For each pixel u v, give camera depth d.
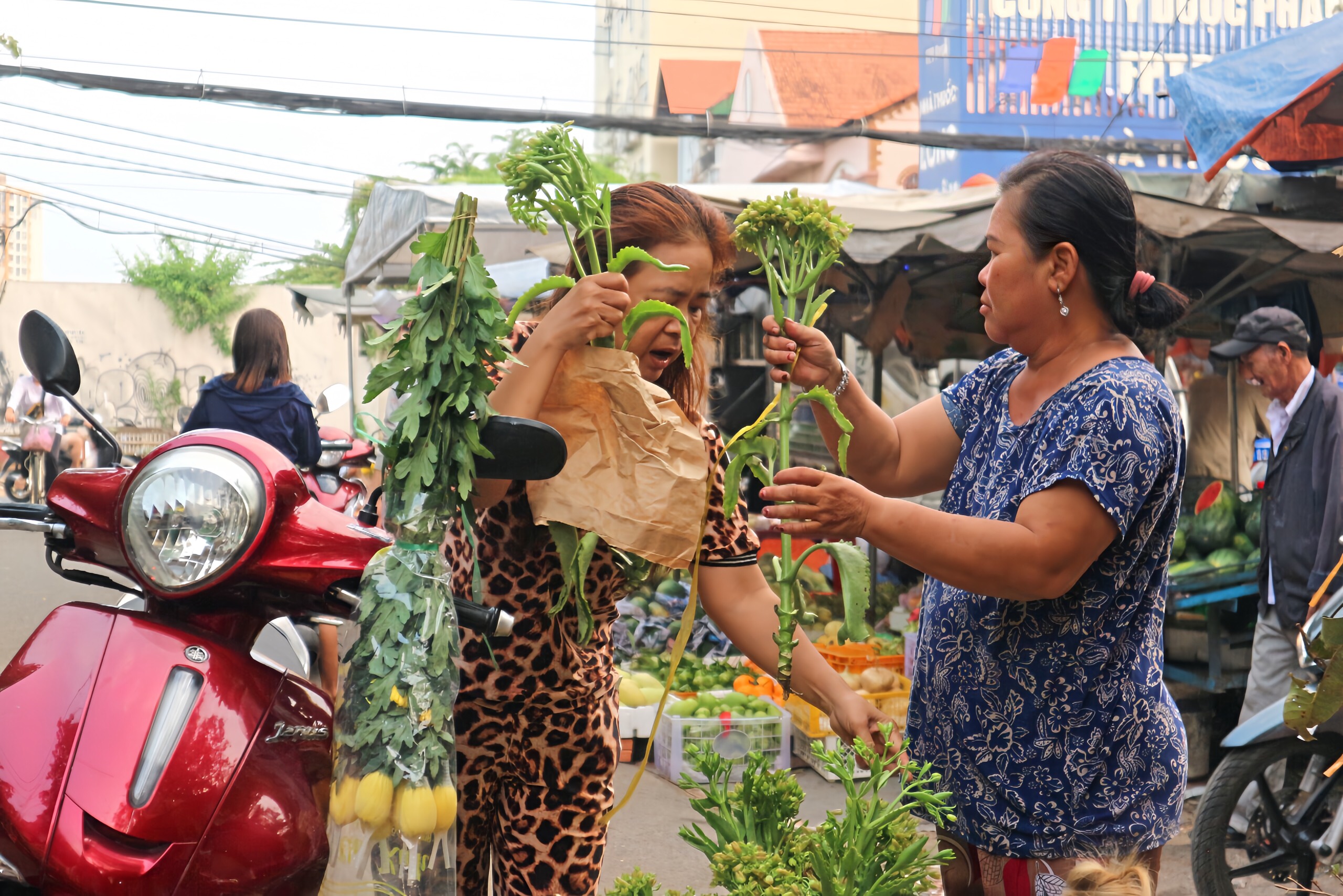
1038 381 1.62
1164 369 5.23
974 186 6.48
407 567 1.20
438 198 6.60
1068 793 1.52
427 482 1.18
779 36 23.67
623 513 1.30
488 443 1.20
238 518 1.37
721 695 4.93
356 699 1.18
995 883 1.59
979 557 1.38
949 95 17.66
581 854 1.69
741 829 1.31
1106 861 1.21
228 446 1.40
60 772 1.29
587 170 1.32
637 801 4.32
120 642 1.39
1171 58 15.01
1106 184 1.52
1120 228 1.52
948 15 17.55
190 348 22.91
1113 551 1.50
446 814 1.18
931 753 1.66
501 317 1.18
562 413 1.32
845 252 5.14
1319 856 3.11
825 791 4.37
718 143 25.88
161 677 1.36
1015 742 1.55
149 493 1.37
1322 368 5.91
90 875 1.24
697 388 1.68
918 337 6.84
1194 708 4.61
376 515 1.58
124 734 1.31
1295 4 14.98
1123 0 15.51
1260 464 5.32
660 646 5.72
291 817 1.36
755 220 1.47
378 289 9.38
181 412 19.97
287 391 4.01
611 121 8.87
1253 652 4.08
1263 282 5.91
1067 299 1.57
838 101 22.81
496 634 1.33
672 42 31.20
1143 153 9.27
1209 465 5.70
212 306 22.78
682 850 3.76
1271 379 3.86
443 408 1.18
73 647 1.40
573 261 1.40
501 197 6.66
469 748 1.64
